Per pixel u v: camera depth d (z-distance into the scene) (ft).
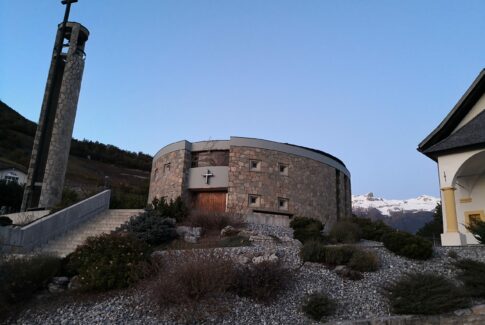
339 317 31.12
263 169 82.84
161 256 38.19
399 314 31.22
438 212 131.34
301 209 85.46
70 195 87.10
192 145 86.74
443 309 30.58
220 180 81.35
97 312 30.53
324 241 55.42
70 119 83.51
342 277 36.88
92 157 250.57
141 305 31.22
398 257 41.70
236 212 70.74
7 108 257.14
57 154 80.18
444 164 55.26
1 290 31.19
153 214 56.44
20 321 29.86
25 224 52.54
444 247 44.60
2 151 188.14
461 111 65.10
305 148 98.27
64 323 29.22
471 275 34.60
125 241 38.42
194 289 30.68
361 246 43.78
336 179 101.30
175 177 84.33
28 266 34.09
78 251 38.45
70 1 88.84
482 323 29.73
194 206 81.10
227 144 83.51
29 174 79.36
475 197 61.57
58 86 87.81
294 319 30.63
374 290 34.78
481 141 51.67
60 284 35.45
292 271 36.91
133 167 261.44
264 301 32.48
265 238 53.52
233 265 34.81
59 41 87.45
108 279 34.12
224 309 30.45
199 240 52.06
